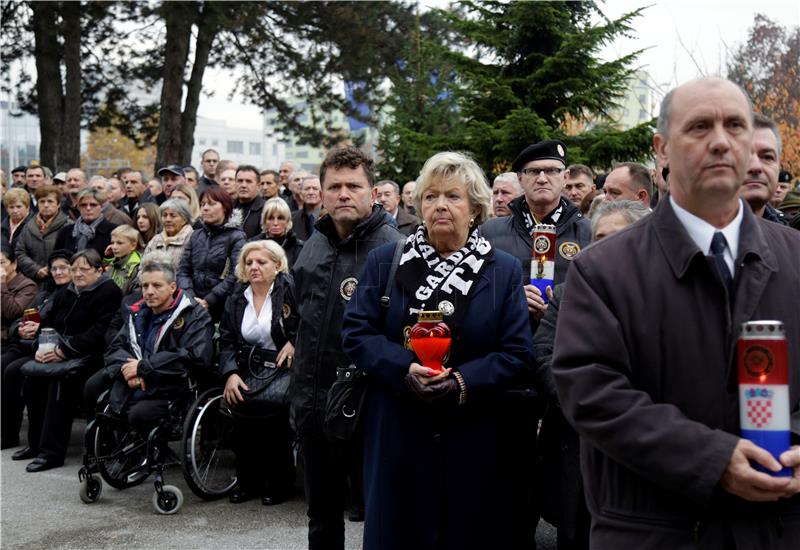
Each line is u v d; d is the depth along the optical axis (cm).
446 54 1278
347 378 343
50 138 1878
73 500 575
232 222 690
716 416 204
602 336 211
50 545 483
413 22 1833
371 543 315
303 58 1872
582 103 1195
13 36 1889
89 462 570
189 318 583
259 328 555
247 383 551
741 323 204
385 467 315
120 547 478
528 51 1230
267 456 558
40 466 655
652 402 209
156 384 564
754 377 195
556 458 335
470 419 314
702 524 201
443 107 1305
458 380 304
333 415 342
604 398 205
